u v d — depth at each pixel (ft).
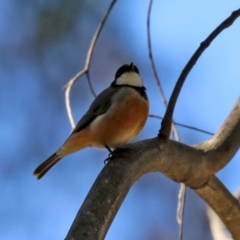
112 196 24.16
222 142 31.27
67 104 32.78
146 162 27.78
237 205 33.37
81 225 22.00
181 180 31.19
